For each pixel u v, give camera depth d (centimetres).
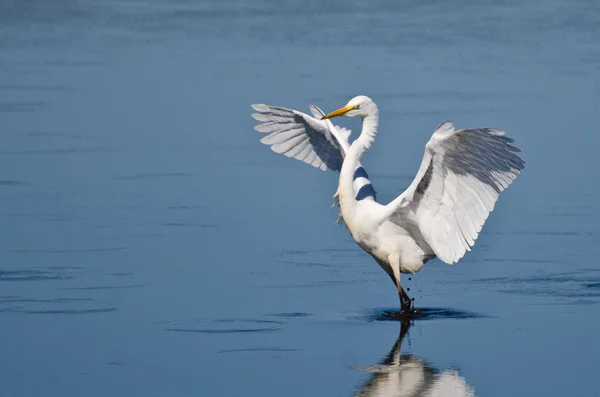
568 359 1168
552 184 1892
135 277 1450
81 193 1833
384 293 1430
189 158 2052
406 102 2386
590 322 1298
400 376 1116
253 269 1502
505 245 1622
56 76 2734
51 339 1224
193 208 1772
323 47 3033
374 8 3591
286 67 2775
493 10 3525
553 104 2380
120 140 2161
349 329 1278
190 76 2705
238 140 2180
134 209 1758
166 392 1074
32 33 3266
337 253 1591
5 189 1845
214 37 3186
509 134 2142
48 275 1449
